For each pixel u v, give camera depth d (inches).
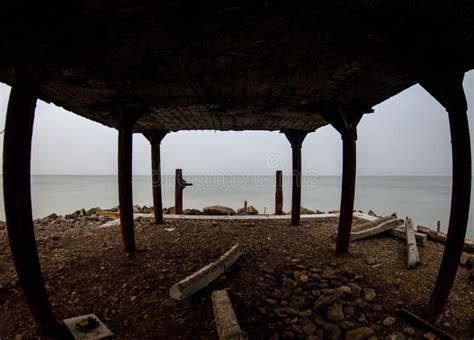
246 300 124.0
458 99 96.3
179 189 331.9
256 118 212.4
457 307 118.7
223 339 91.5
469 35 81.1
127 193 181.6
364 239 214.2
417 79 97.4
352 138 174.4
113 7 69.2
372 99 154.1
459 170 99.9
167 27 78.4
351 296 128.0
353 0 67.8
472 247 192.2
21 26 76.7
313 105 168.4
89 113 189.0
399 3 68.6
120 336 101.3
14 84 86.3
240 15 72.7
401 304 121.8
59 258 171.5
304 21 75.4
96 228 254.5
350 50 91.4
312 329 104.8
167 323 108.3
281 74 116.1
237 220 294.2
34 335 99.0
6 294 125.7
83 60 98.9
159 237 224.7
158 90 138.1
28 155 89.7
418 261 164.7
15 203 88.1
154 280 141.9
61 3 68.1
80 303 121.6
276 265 163.8
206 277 134.6
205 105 168.7
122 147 177.9
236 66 106.4
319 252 187.3
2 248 189.0
